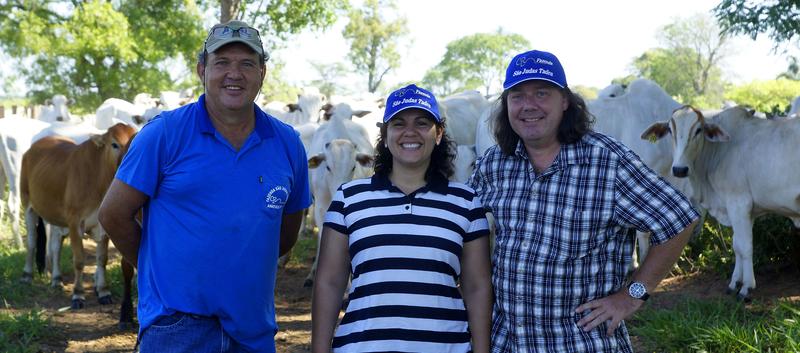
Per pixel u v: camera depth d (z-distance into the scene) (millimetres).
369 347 3295
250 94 3281
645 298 3266
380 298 3299
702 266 8117
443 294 3324
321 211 8219
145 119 13000
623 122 8492
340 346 3414
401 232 3314
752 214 7188
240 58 3266
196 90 25312
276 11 21531
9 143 11461
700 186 7570
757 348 5094
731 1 12805
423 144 3344
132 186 3227
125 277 6844
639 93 8523
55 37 24234
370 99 17719
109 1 25984
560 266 3268
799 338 5062
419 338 3279
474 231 3416
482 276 3455
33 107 20641
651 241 3320
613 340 3326
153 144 3225
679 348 5512
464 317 3430
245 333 3328
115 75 25641
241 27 3271
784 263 7867
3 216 13547
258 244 3293
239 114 3293
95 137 7266
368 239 3328
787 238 7766
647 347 5680
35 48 24141
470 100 11344
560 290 3277
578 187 3250
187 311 3219
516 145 3404
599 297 3309
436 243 3312
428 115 3340
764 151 6895
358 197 3404
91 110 26719
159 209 3270
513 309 3350
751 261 6984
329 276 3465
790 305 6340
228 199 3236
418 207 3350
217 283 3227
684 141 7148
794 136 6711
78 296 7770
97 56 25031
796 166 6641
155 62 25734
